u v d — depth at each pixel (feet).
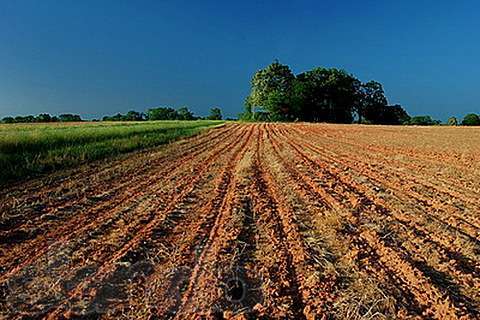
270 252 21.85
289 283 18.33
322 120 325.01
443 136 112.16
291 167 51.55
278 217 28.40
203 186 38.96
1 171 40.73
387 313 15.85
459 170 48.98
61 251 21.52
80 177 42.24
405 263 19.94
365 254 21.56
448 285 18.47
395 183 40.75
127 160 55.98
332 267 19.52
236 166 52.06
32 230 24.88
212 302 16.40
